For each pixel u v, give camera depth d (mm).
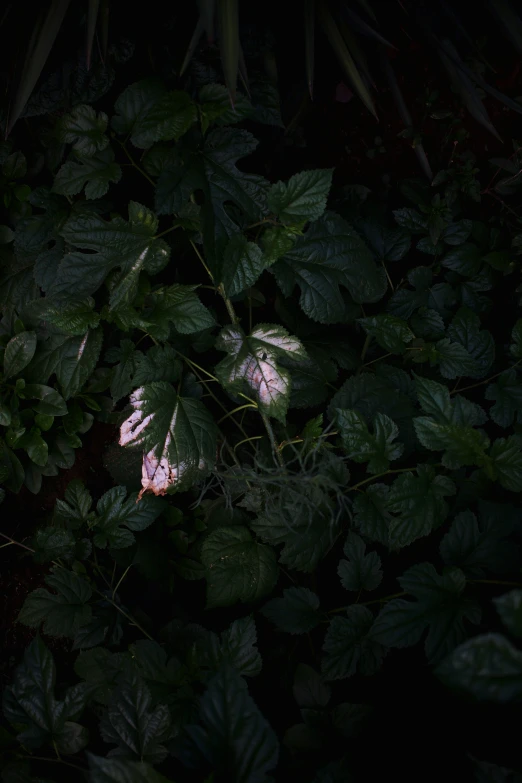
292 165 837
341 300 698
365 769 597
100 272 688
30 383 763
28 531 822
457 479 698
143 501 748
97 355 739
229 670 465
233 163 679
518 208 831
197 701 612
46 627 695
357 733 614
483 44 783
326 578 756
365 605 664
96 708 660
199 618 770
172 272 772
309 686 634
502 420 742
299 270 691
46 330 759
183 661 699
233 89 604
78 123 693
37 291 776
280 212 649
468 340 787
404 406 724
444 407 652
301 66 742
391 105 827
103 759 443
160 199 656
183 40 684
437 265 835
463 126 836
